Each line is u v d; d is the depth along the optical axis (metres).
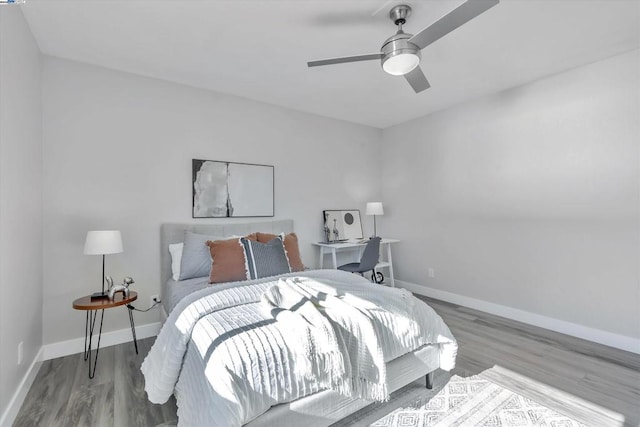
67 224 2.50
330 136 4.22
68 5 1.88
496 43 2.36
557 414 1.70
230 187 3.33
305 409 1.39
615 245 2.56
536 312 3.07
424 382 2.04
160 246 2.91
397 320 1.77
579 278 2.77
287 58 2.57
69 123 2.52
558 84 2.88
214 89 3.20
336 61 2.01
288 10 1.96
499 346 2.58
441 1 1.88
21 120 1.92
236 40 2.29
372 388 1.55
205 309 1.64
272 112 3.67
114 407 1.78
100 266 2.63
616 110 2.54
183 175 3.05
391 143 4.66
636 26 2.14
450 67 2.76
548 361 2.31
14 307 1.75
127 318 2.74
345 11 1.97
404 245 4.49
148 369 1.65
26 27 2.03
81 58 2.54
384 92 3.33
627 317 2.50
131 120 2.79
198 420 1.21
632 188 2.47
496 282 3.40
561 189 2.87
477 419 1.67
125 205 2.75
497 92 3.35
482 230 3.53
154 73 2.82
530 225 3.10
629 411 1.72
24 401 1.83
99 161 2.64
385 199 4.76
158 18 2.03
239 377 1.23
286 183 3.79
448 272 3.90
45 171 2.42
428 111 3.99
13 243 1.74
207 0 1.86
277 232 3.59
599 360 2.32
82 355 2.46
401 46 1.87
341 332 1.55
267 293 1.79
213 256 2.55
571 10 1.97
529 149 3.10
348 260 4.33
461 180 3.73
